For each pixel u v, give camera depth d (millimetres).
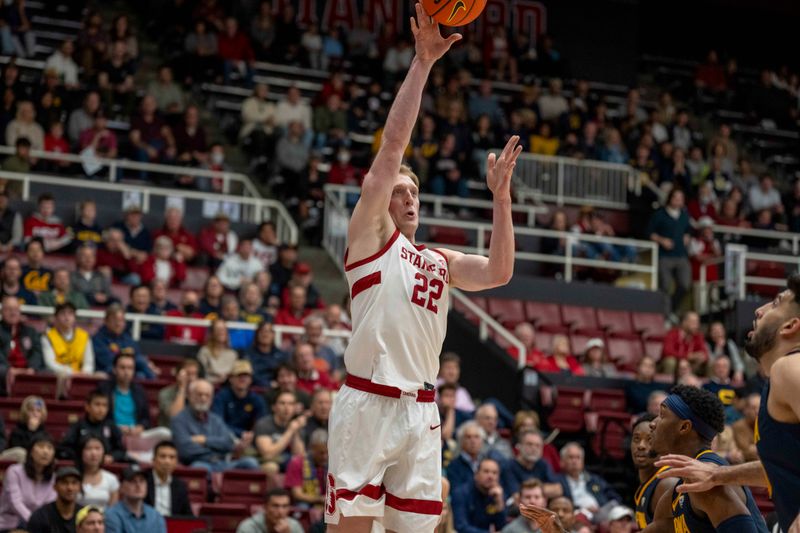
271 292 16828
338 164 20953
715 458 5590
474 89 25469
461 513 11445
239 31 23891
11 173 17656
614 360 17719
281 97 23484
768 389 4566
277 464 12141
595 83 28875
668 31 31109
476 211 21609
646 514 6195
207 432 12383
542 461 12508
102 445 10930
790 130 28672
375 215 4969
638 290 19016
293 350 14375
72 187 18422
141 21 24688
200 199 18812
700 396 5727
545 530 5602
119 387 12562
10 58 20391
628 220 22281
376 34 27109
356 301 5039
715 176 24406
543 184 22281
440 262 5125
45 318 14633
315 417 12641
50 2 23562
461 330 16594
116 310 13891
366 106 23391
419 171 21219
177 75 22766
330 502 4969
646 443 6594
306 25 26484
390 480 4984
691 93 28562
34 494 10555
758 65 31750
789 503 4492
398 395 4941
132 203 18703
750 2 31531
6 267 14508
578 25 29125
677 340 17172
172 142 20203
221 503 11602
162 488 11039
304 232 19969
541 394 15289
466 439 12125
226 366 14031
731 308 18500
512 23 28531
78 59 21422
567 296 18547
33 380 12789
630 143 23969
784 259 20766
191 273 16953
